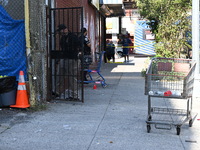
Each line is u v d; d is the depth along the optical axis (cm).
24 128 600
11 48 774
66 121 651
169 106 803
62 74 838
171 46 1366
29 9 723
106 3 1811
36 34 738
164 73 632
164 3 1380
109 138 549
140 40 2753
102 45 2200
